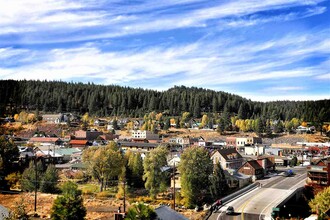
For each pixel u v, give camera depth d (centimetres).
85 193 8856
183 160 7850
